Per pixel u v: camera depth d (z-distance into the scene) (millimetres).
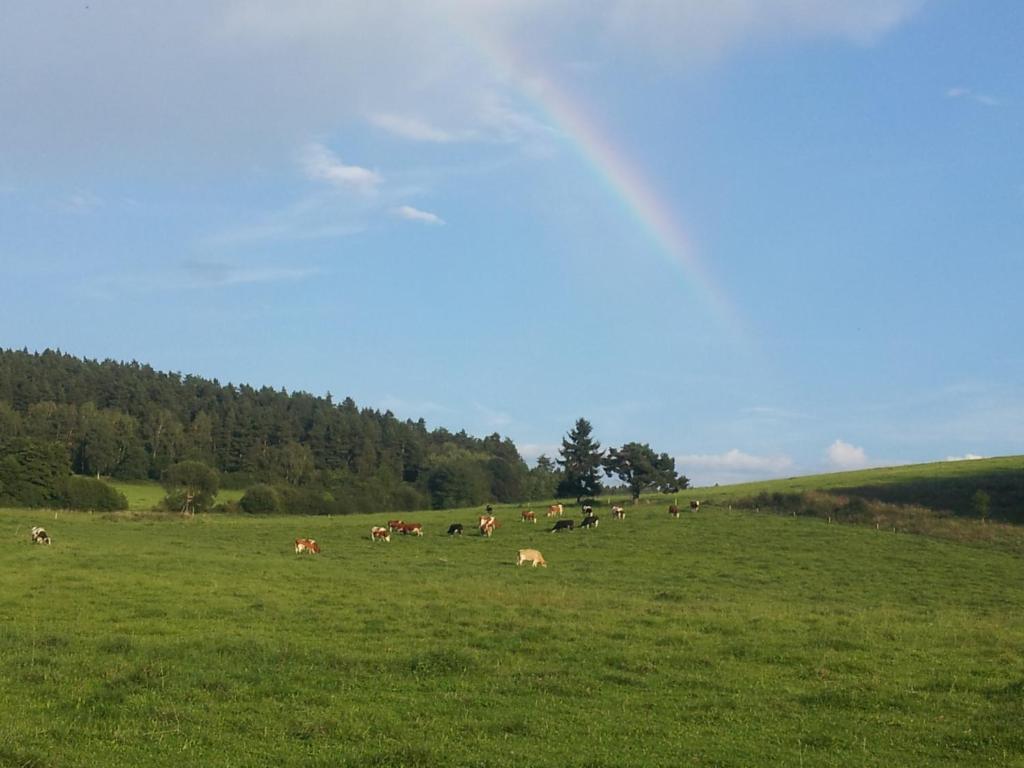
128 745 14234
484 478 151875
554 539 61688
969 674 21406
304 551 53562
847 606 37375
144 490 124375
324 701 17203
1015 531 62094
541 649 22859
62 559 39562
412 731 15453
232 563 42000
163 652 20703
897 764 14398
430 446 194750
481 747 14656
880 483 85125
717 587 42875
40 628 24000
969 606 39812
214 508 103750
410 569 45625
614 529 66438
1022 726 16234
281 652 20906
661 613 30406
